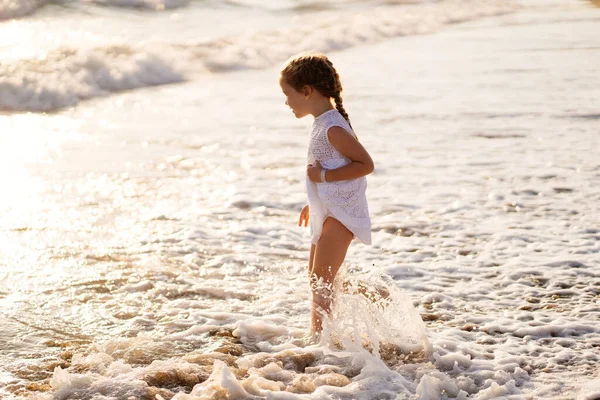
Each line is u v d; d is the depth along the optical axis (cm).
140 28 2017
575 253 596
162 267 553
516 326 453
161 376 370
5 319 450
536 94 1327
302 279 540
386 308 418
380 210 720
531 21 2736
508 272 555
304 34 2069
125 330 443
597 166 874
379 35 2272
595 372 391
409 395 357
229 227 662
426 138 1022
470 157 921
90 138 1006
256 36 1964
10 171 812
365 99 1302
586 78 1484
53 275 529
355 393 359
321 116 412
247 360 393
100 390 354
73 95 1273
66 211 685
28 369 387
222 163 892
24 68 1316
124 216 680
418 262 580
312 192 415
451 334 441
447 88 1408
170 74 1507
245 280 536
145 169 854
